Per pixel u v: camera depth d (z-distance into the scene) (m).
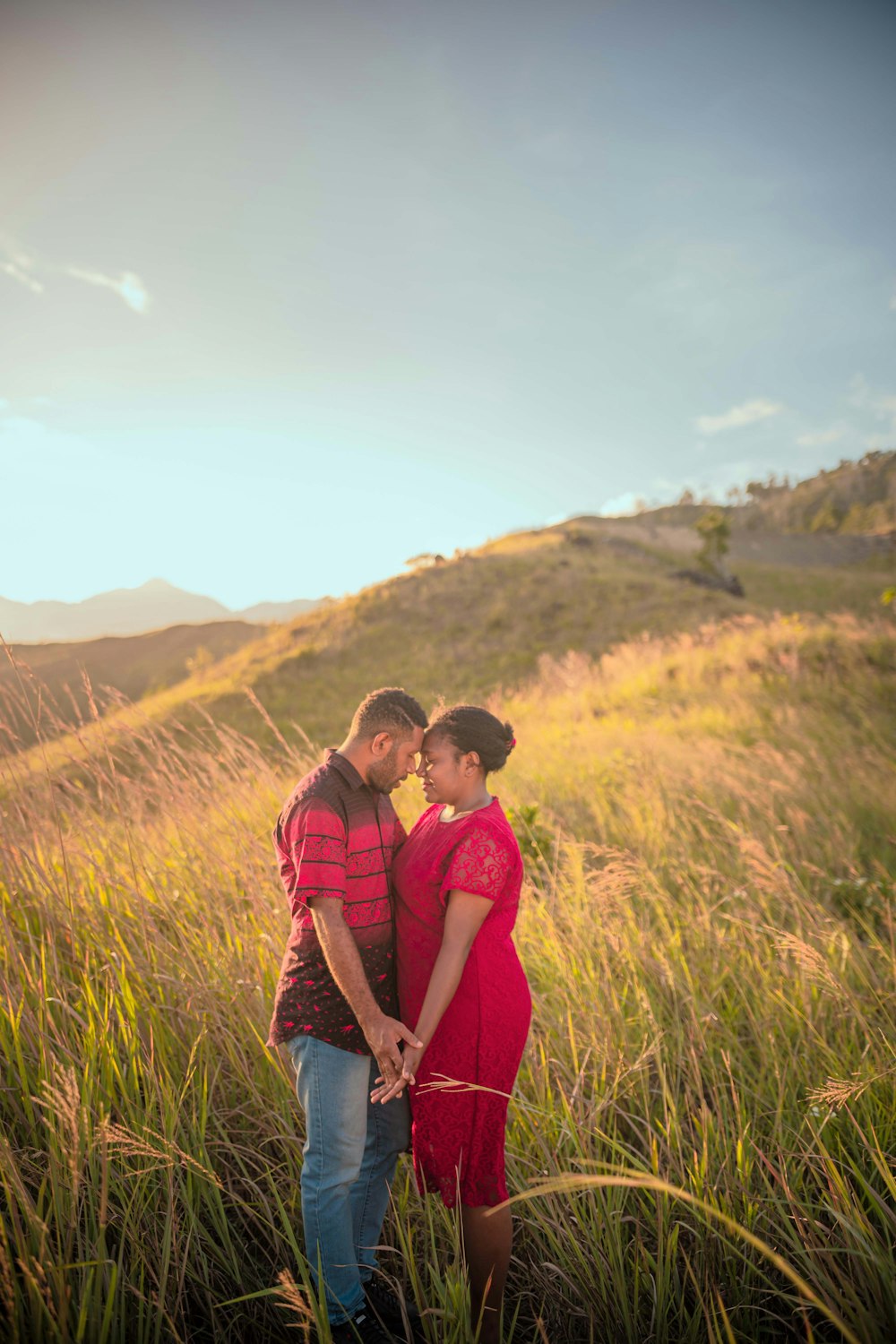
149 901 3.14
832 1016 2.80
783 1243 1.94
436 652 30.09
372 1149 2.15
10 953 2.74
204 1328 1.92
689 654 15.18
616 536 63.22
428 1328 1.86
